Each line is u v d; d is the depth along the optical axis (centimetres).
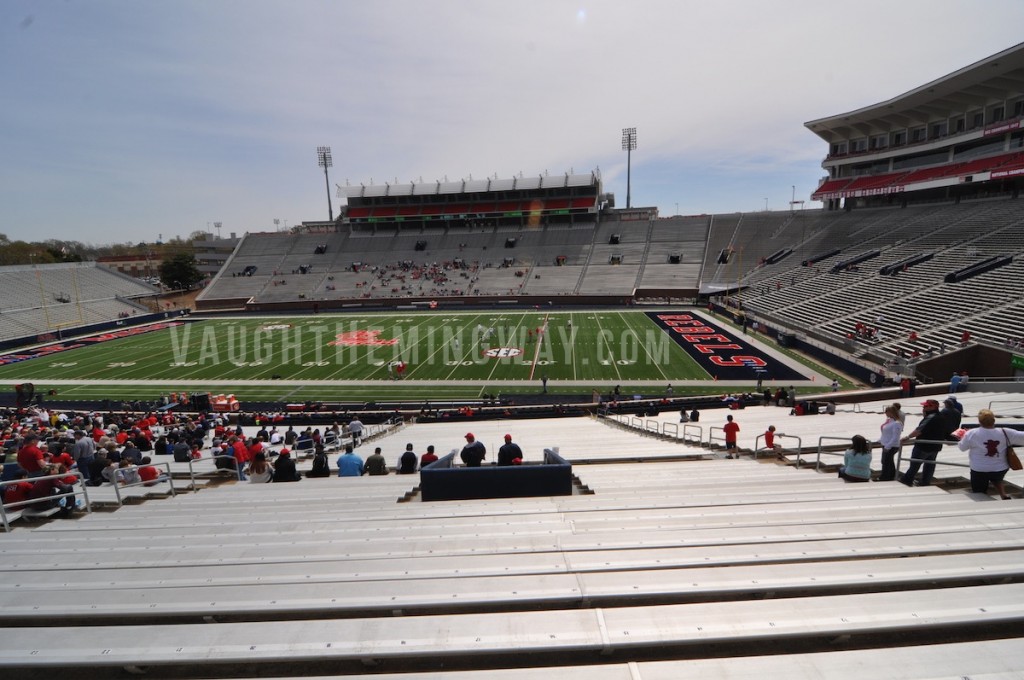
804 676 248
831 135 5956
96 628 307
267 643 286
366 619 304
